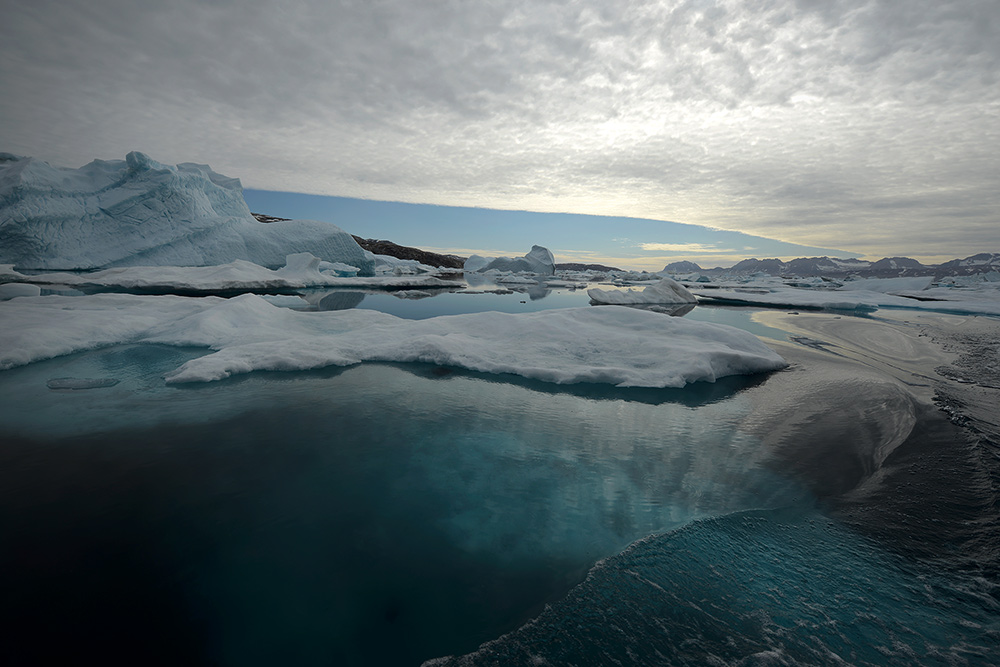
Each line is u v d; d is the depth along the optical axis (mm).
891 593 1847
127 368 4883
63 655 1481
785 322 10516
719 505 2537
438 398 4309
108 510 2311
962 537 2240
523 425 3699
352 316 7480
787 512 2471
